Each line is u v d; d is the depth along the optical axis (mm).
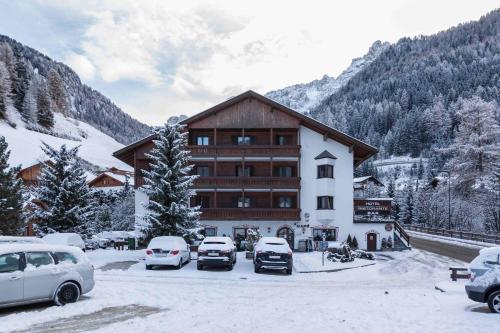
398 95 195500
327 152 40969
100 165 133500
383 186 88000
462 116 64062
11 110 137625
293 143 42469
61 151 31766
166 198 29062
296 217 39812
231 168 42781
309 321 9844
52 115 155750
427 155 152750
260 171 42688
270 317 10320
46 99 153625
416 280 21312
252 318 10195
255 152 40812
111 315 10656
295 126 41312
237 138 42969
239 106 41750
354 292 15703
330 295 14805
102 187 77000
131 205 54969
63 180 31312
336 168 41000
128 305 11922
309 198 40844
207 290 15266
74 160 32219
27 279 11180
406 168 152125
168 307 11719
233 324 9523
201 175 42438
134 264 24859
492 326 9094
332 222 40344
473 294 11258
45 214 30812
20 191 29375
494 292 10984
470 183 61531
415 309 11352
